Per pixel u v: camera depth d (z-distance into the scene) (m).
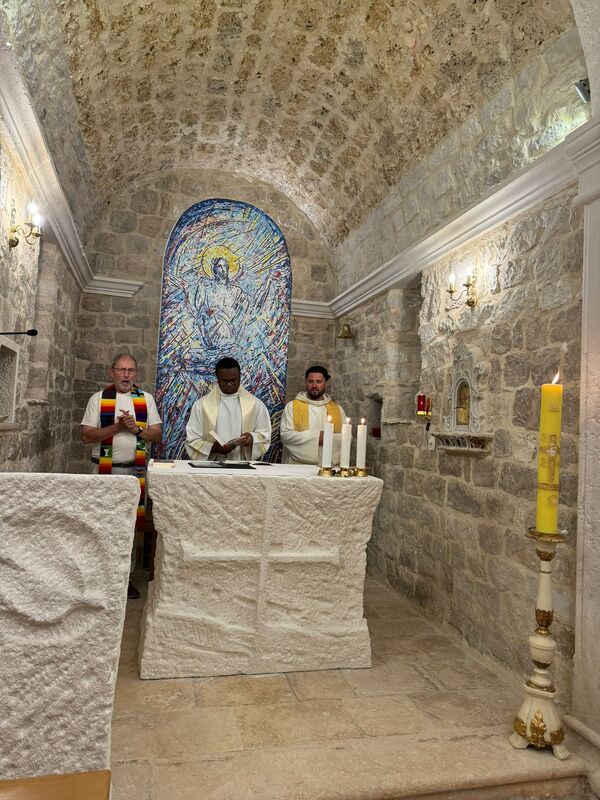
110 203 5.21
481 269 3.13
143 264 5.28
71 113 3.42
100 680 1.15
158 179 5.37
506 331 2.86
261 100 4.34
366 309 4.95
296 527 2.70
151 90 4.05
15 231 2.56
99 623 1.15
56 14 2.62
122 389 3.90
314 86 3.99
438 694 2.48
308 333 5.75
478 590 2.96
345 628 2.74
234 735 2.08
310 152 4.78
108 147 4.34
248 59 3.86
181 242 4.94
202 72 3.99
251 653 2.62
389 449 4.30
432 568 3.50
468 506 3.12
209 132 4.87
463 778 1.86
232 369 4.28
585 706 2.08
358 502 2.76
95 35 3.10
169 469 2.73
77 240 4.07
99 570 1.16
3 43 1.99
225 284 5.03
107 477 1.17
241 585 2.65
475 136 3.18
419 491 3.75
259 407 4.41
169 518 2.59
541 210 2.63
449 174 3.50
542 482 2.01
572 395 2.34
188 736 2.06
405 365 4.39
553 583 2.35
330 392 5.75
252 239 5.12
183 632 2.56
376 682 2.59
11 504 1.13
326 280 5.77
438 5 2.84
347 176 4.71
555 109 2.59
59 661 1.13
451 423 3.33
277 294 5.15
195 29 3.51
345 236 5.32
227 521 2.63
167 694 2.39
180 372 4.86
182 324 4.90
